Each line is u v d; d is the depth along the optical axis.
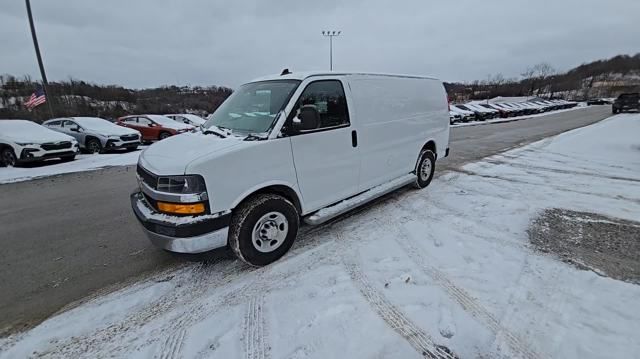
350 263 3.22
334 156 3.69
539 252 3.33
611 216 4.29
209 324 2.46
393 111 4.58
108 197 6.13
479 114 27.44
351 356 2.08
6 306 2.76
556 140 12.05
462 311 2.47
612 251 3.34
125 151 13.08
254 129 3.25
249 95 3.66
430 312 2.47
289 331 2.33
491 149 10.55
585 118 25.06
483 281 2.84
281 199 3.21
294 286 2.88
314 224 3.57
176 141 3.43
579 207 4.66
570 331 2.23
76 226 4.59
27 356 2.21
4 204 5.84
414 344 2.17
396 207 4.82
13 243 4.05
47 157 9.91
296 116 3.26
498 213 4.46
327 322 2.40
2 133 9.87
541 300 2.57
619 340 2.14
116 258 3.57
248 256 3.06
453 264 3.15
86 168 9.36
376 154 4.31
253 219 3.03
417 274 2.99
